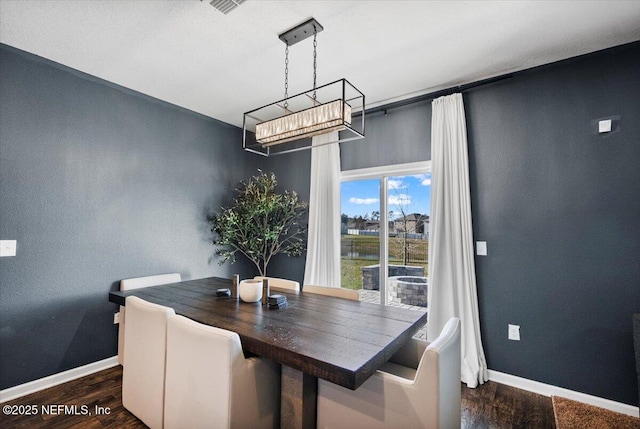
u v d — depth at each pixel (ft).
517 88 8.70
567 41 7.29
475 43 7.41
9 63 7.69
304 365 4.27
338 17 6.54
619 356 7.16
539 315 8.14
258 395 5.11
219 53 7.97
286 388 5.21
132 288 9.32
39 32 7.09
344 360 4.12
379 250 11.23
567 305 7.80
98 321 9.20
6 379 7.56
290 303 7.29
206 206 12.40
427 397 4.26
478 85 9.25
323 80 9.35
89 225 9.07
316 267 11.98
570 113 7.95
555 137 8.11
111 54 8.04
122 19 6.64
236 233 12.59
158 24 6.81
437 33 7.05
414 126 10.41
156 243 10.71
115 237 9.63
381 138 11.10
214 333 4.85
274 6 6.23
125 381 6.79
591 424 6.65
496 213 8.82
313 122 6.44
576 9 6.20
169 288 9.10
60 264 8.48
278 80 9.41
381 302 11.07
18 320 7.76
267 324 5.69
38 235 8.11
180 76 9.20
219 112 12.06
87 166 9.04
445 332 5.10
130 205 10.02
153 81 9.53
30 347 7.93
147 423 6.01
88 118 9.07
